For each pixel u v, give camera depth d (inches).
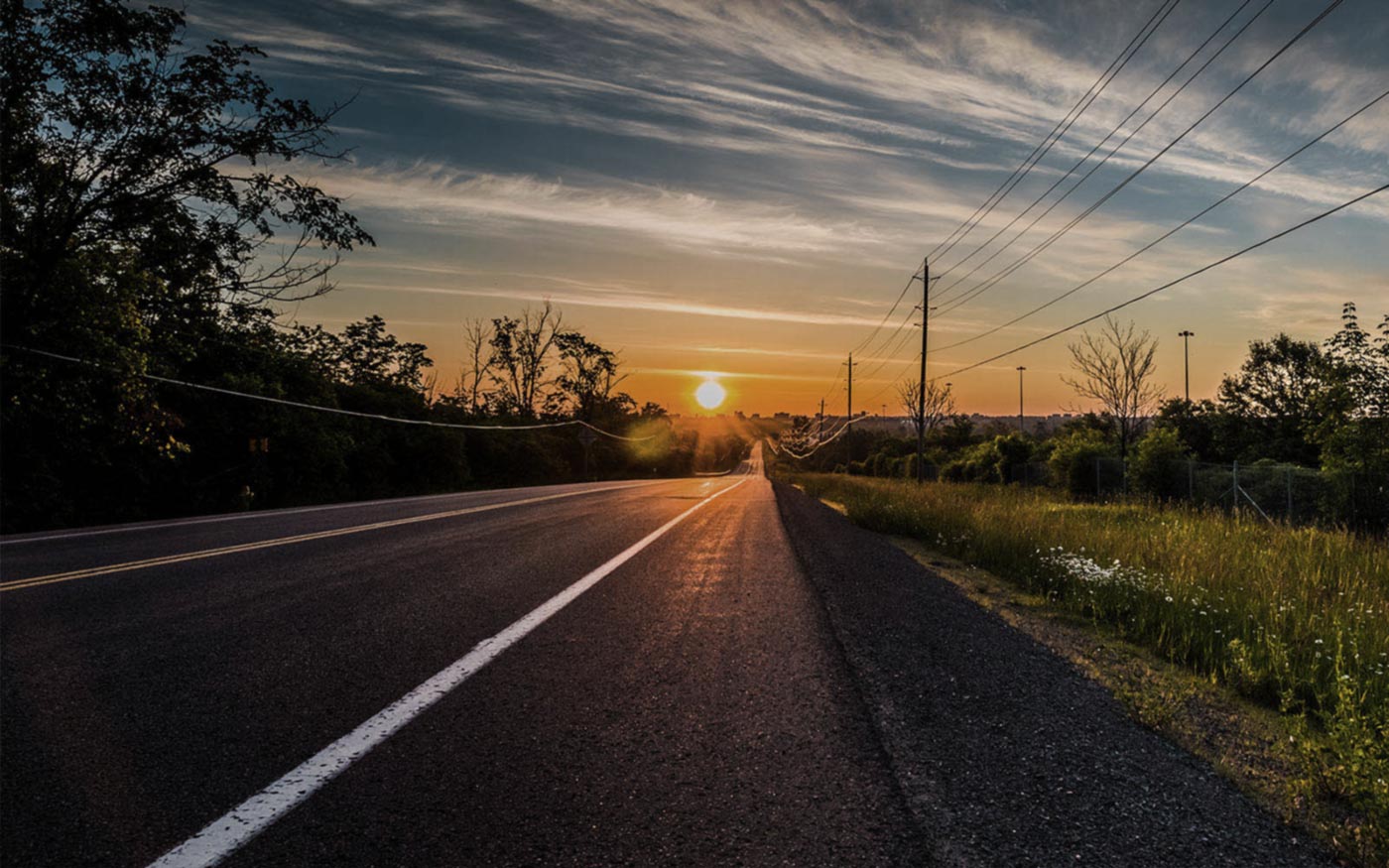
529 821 96.1
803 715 137.3
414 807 99.7
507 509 690.2
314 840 90.8
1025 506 674.2
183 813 97.4
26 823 94.3
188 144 676.7
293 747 120.3
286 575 289.4
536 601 244.7
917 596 269.3
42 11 581.3
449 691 149.6
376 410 1469.0
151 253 689.6
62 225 621.3
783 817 97.7
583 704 142.7
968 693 154.4
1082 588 301.9
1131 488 903.1
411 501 829.8
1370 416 557.0
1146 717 147.3
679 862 86.5
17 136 596.7
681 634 201.5
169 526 495.8
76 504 667.4
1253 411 1207.6
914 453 2370.8
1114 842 94.3
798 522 589.3
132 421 641.0
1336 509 561.6
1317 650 210.8
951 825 96.1
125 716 133.8
